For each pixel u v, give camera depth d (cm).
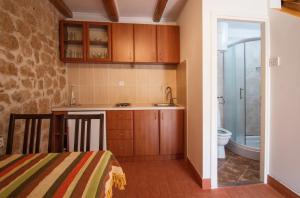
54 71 296
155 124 307
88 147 165
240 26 363
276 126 216
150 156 311
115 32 320
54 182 96
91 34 334
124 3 295
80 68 352
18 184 94
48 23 274
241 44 374
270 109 225
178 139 311
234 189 220
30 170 110
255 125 377
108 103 358
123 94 361
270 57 221
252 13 219
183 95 312
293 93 192
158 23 353
